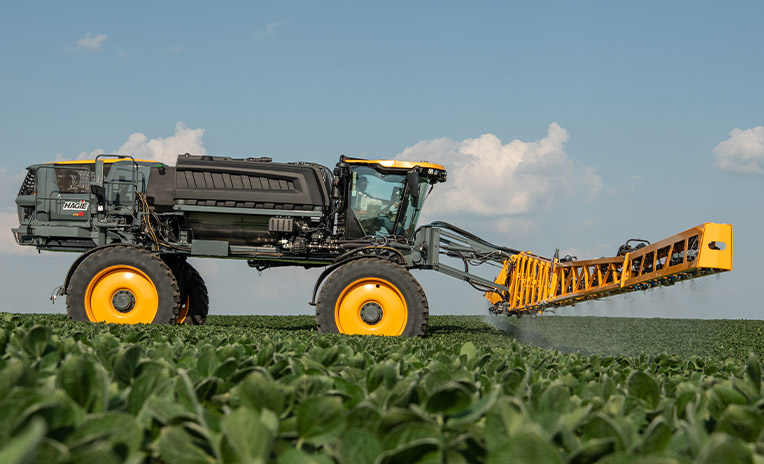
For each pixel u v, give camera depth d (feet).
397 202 36.88
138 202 37.47
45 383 4.51
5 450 1.88
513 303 38.73
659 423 3.33
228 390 4.81
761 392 6.11
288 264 39.32
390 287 33.53
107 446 2.44
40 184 37.68
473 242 39.22
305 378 4.62
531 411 4.29
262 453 2.92
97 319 33.99
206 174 36.91
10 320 14.70
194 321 41.39
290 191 37.01
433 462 2.88
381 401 4.65
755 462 2.81
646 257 27.20
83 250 38.17
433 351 10.17
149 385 4.15
